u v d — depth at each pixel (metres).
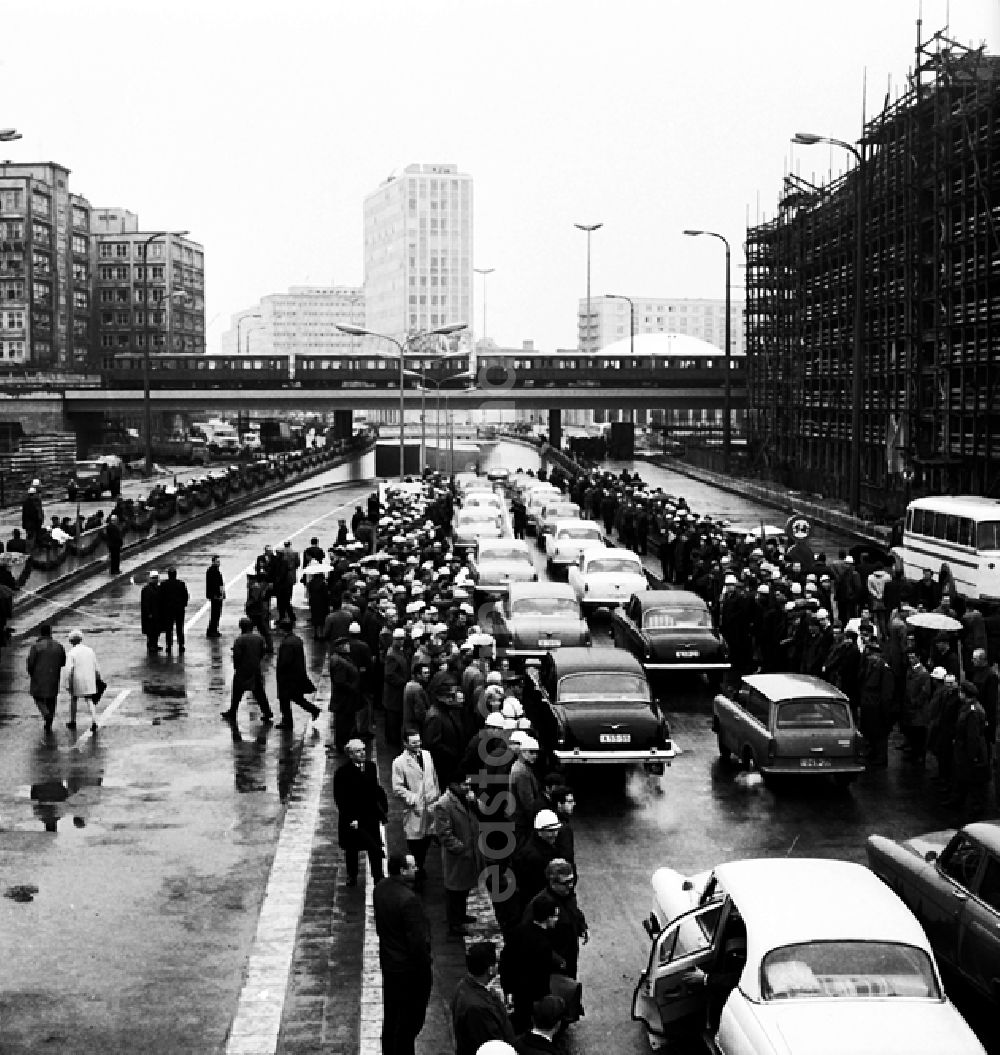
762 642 26.73
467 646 20.89
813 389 75.44
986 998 11.57
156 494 54.59
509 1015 10.73
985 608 32.00
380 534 41.69
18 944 13.54
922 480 54.03
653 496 53.00
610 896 14.93
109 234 186.12
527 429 134.38
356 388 97.88
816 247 74.69
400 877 10.97
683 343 164.25
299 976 12.73
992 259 47.34
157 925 14.05
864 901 10.33
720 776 20.05
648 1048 11.31
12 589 30.78
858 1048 9.03
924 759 21.06
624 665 20.11
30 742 21.81
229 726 22.89
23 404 98.56
